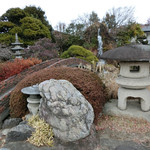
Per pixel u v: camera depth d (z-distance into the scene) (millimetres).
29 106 2254
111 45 10008
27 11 11289
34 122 2033
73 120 1779
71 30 12680
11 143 1798
